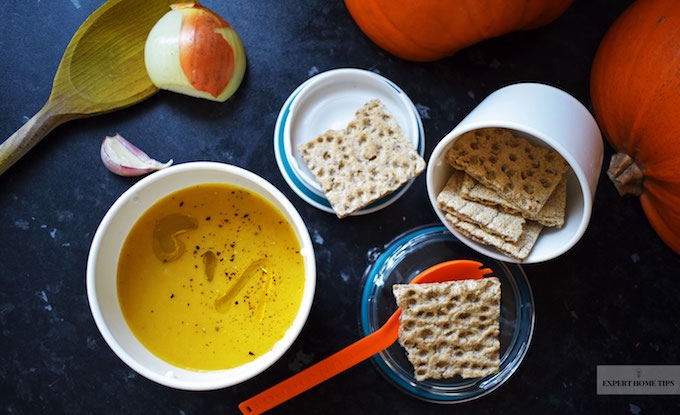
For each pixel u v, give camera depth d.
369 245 0.49
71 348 0.48
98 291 0.41
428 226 0.49
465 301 0.45
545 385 0.49
